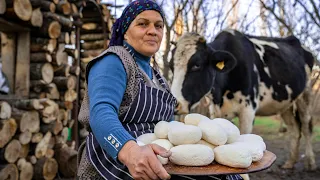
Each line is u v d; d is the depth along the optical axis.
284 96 4.82
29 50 4.25
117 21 1.49
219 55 3.64
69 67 4.73
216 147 1.17
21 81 4.20
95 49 6.44
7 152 3.50
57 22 4.38
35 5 4.03
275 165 5.55
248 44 4.49
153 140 1.26
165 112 1.45
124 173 1.25
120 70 1.28
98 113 1.12
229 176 1.44
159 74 1.59
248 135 1.43
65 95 4.62
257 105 4.41
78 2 5.26
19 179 3.76
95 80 1.23
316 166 5.37
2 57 4.22
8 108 3.48
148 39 1.40
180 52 3.63
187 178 1.27
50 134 4.25
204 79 3.65
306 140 5.40
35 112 3.92
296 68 5.06
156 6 1.42
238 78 4.11
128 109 1.33
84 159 1.37
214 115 4.15
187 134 1.16
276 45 5.00
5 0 3.64
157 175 0.96
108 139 1.06
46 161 4.06
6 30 4.14
